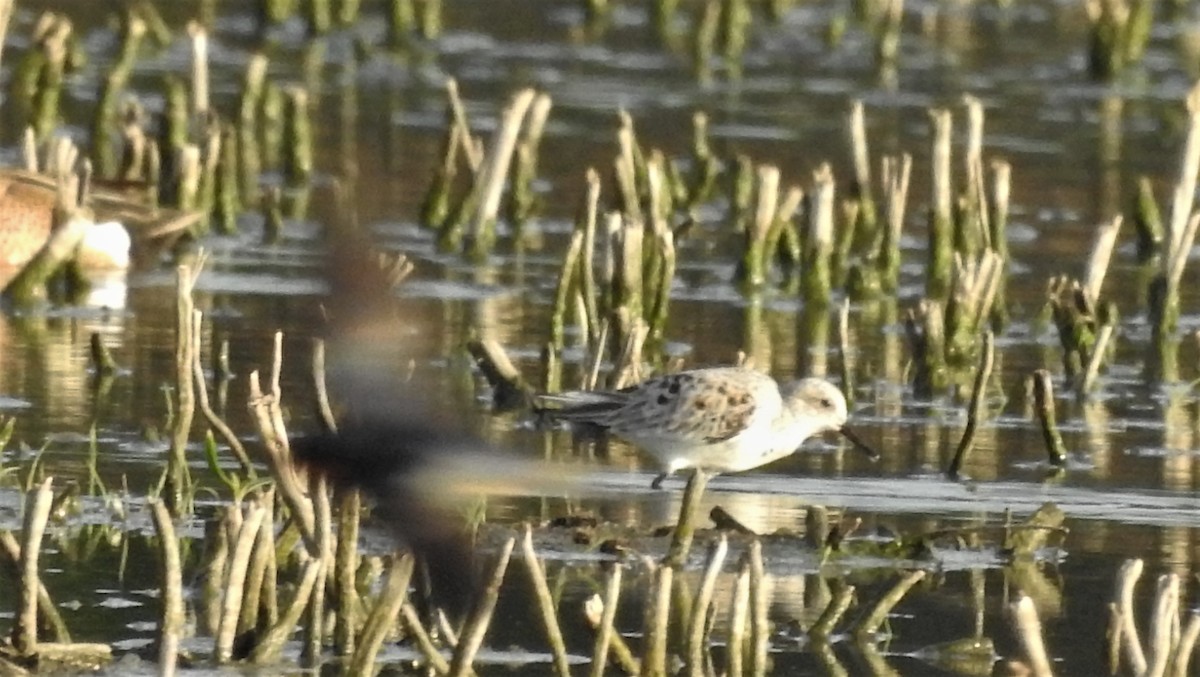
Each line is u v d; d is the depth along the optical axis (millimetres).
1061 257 20156
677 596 11289
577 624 10867
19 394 14555
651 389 12789
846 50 30547
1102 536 12578
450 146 20188
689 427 12578
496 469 6520
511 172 20984
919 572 11164
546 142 23906
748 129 24984
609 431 12898
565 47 29891
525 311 17562
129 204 18562
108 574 11289
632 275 16391
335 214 6910
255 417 10086
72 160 18859
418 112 25391
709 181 21922
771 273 19375
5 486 12531
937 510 12977
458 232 19656
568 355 16188
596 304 16906
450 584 6348
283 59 28234
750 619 10078
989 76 28953
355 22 30625
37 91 23094
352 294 6797
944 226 19094
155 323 16797
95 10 29859
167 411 14234
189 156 19875
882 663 10586
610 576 9688
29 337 16203
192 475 12820
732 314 17969
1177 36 32219
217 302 17344
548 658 10391
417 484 6473
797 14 32969
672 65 29031
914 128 25391
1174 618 9688
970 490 13414
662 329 16625
